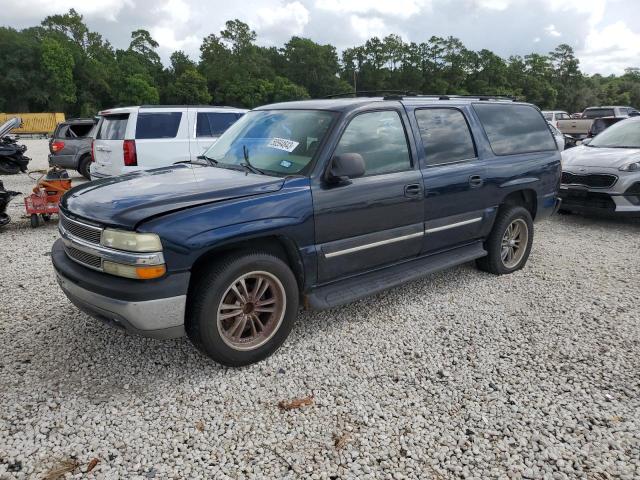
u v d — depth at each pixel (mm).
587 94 120188
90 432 2811
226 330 3441
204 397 3152
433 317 4375
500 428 2883
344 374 3445
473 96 5262
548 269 5738
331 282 3914
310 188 3588
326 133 3803
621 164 7637
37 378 3336
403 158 4273
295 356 3676
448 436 2811
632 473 2539
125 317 3006
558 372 3482
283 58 115875
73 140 13281
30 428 2834
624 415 2998
